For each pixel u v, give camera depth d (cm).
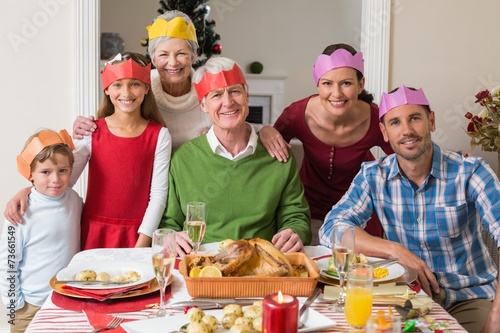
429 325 142
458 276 215
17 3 301
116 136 242
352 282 139
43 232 230
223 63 220
